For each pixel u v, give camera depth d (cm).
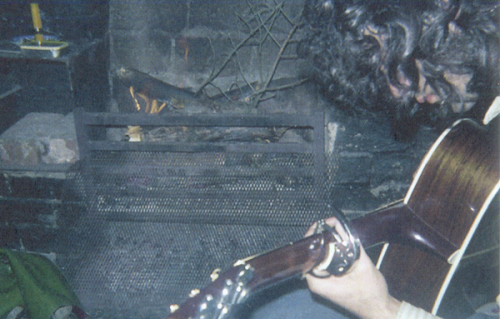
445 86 56
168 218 171
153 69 209
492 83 55
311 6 60
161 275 171
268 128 188
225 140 190
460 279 77
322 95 166
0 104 177
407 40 51
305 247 65
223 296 61
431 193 78
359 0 54
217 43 201
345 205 172
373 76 57
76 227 174
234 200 167
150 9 198
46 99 192
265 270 64
